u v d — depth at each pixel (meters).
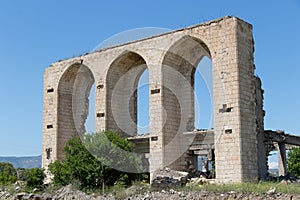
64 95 57.78
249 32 44.31
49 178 52.53
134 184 41.69
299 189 33.44
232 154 41.12
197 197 34.38
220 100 42.53
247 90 42.78
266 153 45.62
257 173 42.16
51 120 57.19
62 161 51.69
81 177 43.22
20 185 51.44
